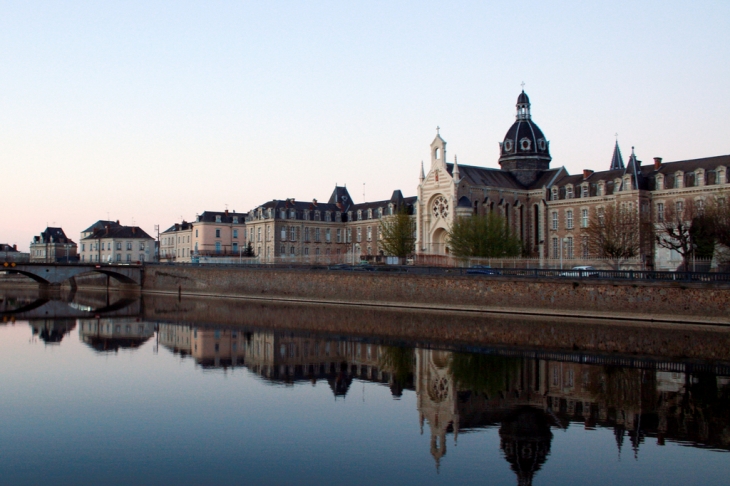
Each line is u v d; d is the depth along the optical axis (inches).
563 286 2411.4
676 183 3462.1
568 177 4252.0
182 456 917.2
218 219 5856.3
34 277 4106.8
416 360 1642.5
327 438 1002.1
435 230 4234.7
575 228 3996.1
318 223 5315.0
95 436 1004.6
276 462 895.7
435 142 4237.2
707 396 1248.8
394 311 2778.1
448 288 2770.7
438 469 871.7
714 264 2706.7
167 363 1614.2
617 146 4682.6
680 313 2135.8
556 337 1959.9
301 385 1363.2
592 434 1023.0
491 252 3440.0
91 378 1430.9
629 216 3312.0
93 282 4931.1
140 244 6889.8
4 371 1508.4
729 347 1747.0
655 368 1513.3
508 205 4306.1
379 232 5004.9
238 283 3841.0
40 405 1188.5
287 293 3531.0
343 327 2293.3
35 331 2233.0
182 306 3270.2
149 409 1163.3
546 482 829.8
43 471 859.4
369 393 1295.5
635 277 2289.6
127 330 2256.4
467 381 1395.2
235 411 1154.0
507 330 2118.6
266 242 5177.2
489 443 979.3
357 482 825.5
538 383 1371.8
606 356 1662.2
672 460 906.1
